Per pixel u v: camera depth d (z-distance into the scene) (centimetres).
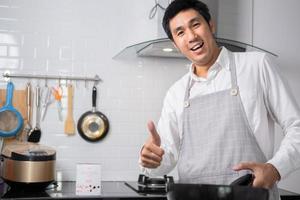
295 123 150
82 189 221
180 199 92
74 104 284
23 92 276
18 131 270
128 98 291
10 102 271
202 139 167
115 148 288
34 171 228
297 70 313
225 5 296
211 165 161
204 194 90
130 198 216
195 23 158
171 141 178
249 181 115
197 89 173
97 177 223
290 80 312
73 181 279
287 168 132
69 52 285
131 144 290
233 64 166
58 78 282
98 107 287
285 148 140
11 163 230
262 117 158
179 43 162
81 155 282
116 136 288
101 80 288
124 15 291
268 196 88
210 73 168
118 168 287
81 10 288
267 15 308
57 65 283
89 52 287
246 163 121
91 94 287
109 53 290
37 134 274
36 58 280
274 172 125
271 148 162
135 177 289
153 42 244
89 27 288
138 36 269
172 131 180
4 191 230
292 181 304
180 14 158
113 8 291
